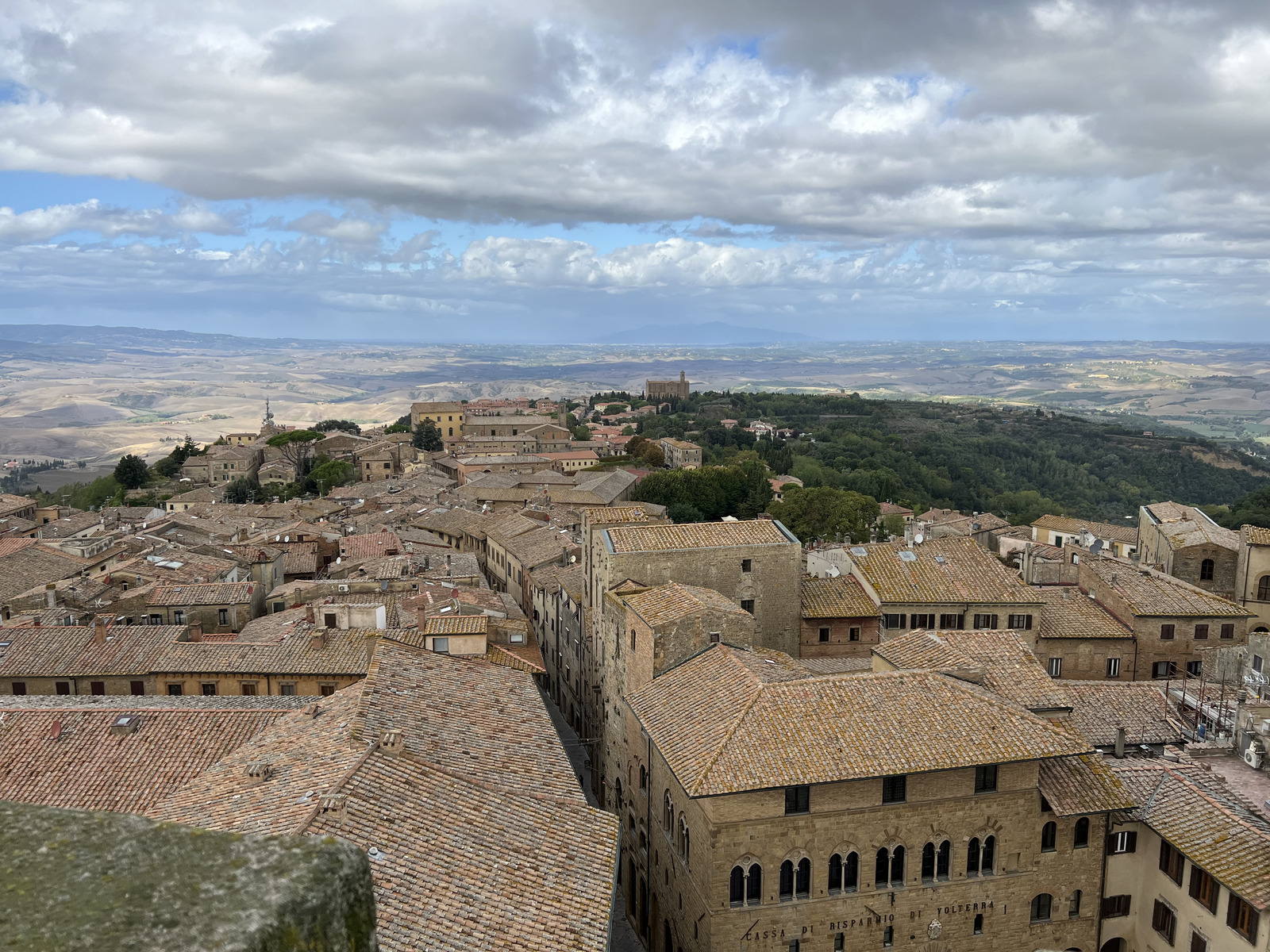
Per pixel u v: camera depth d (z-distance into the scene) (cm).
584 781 8381
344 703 4347
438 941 2783
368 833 3136
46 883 707
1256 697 6669
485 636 7631
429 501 19350
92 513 17962
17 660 7475
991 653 6212
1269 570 9875
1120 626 8769
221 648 7681
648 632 6097
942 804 5084
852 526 16538
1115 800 5241
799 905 4947
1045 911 5362
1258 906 4416
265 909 678
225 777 3847
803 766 4784
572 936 3041
